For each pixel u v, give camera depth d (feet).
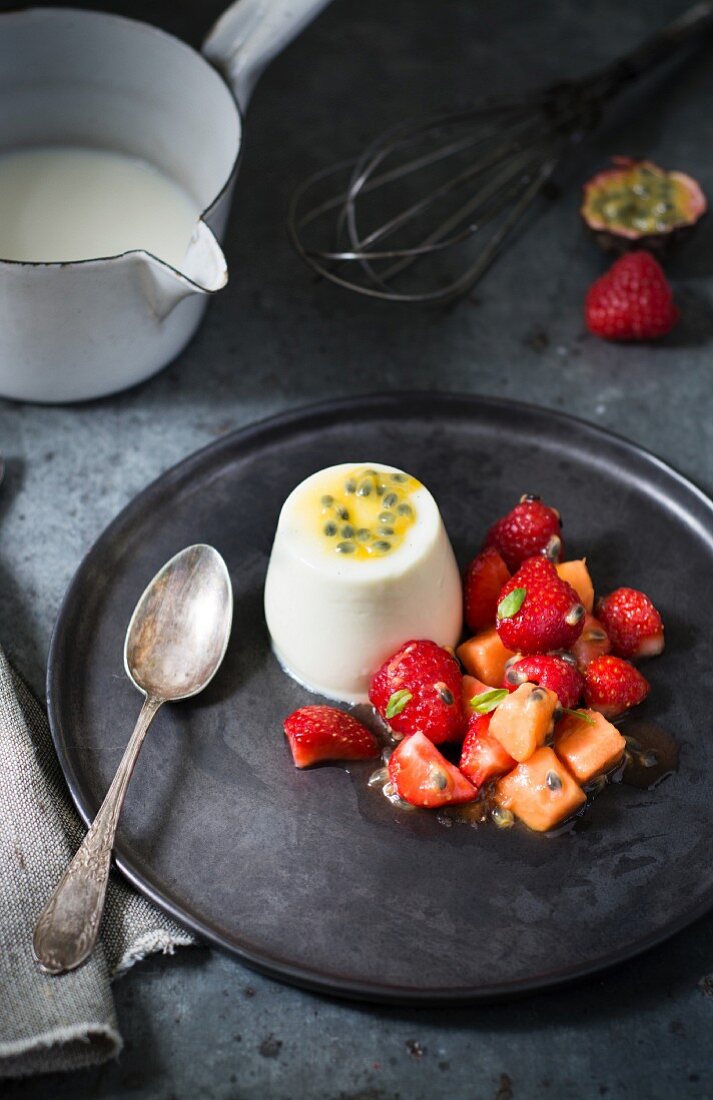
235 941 2.18
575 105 3.04
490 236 3.00
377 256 2.75
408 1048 2.16
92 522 2.62
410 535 2.35
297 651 2.39
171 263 2.69
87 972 2.13
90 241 2.71
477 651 2.39
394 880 2.24
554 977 2.15
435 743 2.32
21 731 2.31
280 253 2.96
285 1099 2.12
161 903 2.19
